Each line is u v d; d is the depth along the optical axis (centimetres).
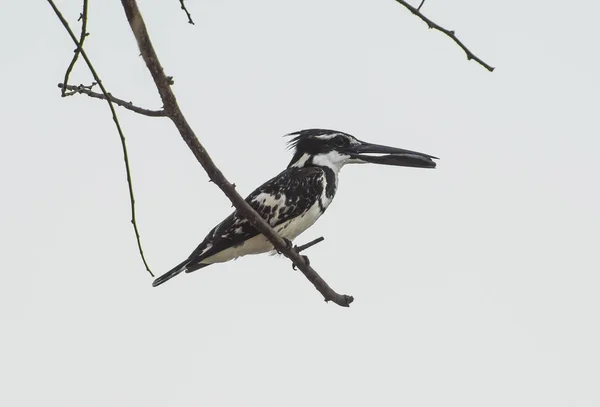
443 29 548
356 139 1173
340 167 1167
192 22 621
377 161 1157
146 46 585
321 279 904
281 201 1089
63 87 557
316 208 1120
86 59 482
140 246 572
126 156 529
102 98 615
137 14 566
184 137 674
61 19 469
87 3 484
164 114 641
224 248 1067
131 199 552
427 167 1143
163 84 612
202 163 712
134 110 630
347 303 923
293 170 1135
